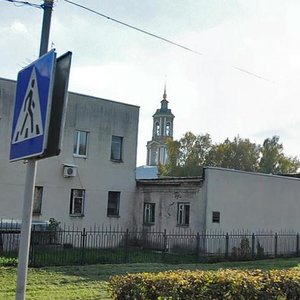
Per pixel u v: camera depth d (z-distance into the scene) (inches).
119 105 1080.8
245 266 711.1
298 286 276.8
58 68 139.9
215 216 910.4
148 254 822.5
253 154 2365.9
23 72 156.9
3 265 564.4
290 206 1043.9
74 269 579.2
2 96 908.6
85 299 392.8
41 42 196.5
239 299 254.8
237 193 950.4
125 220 1066.7
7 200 903.1
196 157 2370.8
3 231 769.6
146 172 2610.7
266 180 1005.2
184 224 949.8
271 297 265.0
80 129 1013.8
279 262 785.6
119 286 261.7
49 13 198.8
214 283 253.1
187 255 831.7
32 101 147.9
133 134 1098.1
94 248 940.0
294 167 2417.6
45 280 490.6
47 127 137.0
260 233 973.8
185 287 247.8
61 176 979.3
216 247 888.3
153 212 1035.9
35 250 664.4
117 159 1073.5
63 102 135.6
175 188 981.8
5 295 386.0
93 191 1024.2
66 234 966.4
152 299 249.9
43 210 949.2
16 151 155.6
